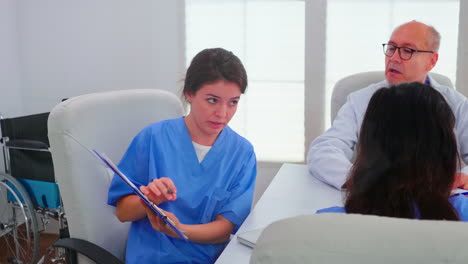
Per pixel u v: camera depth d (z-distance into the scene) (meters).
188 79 1.22
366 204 0.67
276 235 0.38
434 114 0.66
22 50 3.06
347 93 2.05
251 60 2.87
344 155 1.64
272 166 2.95
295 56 2.81
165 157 1.28
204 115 1.21
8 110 3.00
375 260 0.36
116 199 1.28
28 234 2.47
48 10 3.00
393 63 1.74
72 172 1.28
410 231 0.37
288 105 2.88
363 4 2.67
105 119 1.39
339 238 0.37
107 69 3.00
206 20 2.87
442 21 2.60
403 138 0.66
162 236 1.24
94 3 2.95
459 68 2.60
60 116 1.28
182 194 1.26
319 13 2.71
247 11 2.82
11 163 2.51
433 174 0.66
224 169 1.30
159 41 2.92
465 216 0.74
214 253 1.28
